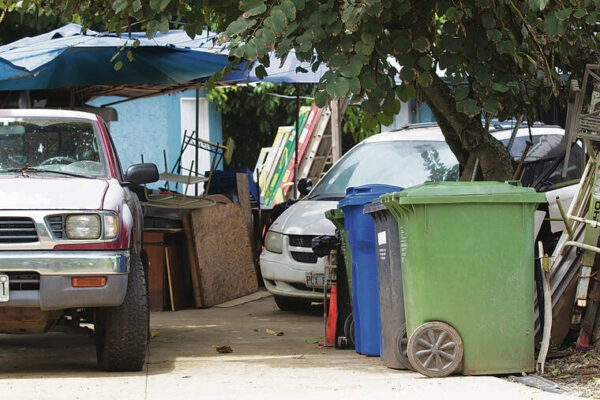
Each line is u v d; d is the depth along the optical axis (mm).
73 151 8844
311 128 23875
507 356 7383
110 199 7910
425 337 7352
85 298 7523
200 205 14070
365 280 8742
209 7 9172
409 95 8570
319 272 12180
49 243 7520
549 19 8188
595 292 7883
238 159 27344
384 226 7938
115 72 13117
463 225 7367
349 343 9531
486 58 8648
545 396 6441
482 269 7371
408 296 7520
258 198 17625
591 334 7898
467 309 7367
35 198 7664
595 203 7840
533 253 7426
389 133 13758
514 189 7383
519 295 7391
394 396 6566
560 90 10484
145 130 24969
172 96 25219
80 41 12906
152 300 13781
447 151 12562
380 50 8211
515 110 9891
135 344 7879
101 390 6984
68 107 16094
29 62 11828
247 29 7746
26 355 9445
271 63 14367
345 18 7496
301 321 12336
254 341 10336
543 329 7645
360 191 8789
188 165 25391
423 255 7363
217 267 14508
